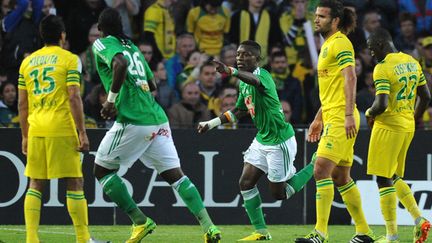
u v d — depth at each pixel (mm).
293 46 51188
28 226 28000
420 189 40719
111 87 26500
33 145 27609
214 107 47844
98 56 27125
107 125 42375
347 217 40938
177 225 40281
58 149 27344
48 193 39906
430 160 40719
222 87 47969
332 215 41000
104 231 37281
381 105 29469
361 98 48375
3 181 39844
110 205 40188
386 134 30141
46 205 39875
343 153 28391
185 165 40531
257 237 33750
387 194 30562
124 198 28312
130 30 49938
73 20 48562
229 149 40656
